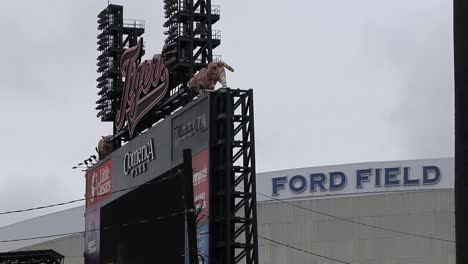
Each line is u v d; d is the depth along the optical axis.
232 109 46.06
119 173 57.25
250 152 45.84
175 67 55.03
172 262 47.19
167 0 57.00
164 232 48.69
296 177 99.12
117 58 68.25
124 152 56.69
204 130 46.56
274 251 97.88
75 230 106.88
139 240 52.34
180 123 49.44
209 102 46.41
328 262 96.88
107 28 68.81
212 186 45.84
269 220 98.62
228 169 45.28
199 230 46.53
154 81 55.53
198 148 47.22
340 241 97.19
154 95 55.47
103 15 69.12
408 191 96.88
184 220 46.16
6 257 68.94
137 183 54.28
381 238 96.56
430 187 96.62
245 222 45.28
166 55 56.06
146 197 52.06
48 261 70.19
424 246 95.69
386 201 97.00
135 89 58.84
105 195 59.31
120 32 68.88
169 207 48.44
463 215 8.75
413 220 96.25
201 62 55.81
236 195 45.62
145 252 51.19
